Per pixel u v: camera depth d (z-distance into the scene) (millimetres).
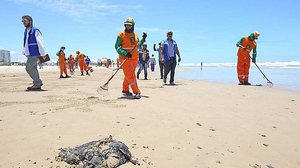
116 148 3873
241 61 14359
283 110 7520
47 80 16922
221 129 5543
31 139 4547
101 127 5203
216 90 11391
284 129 5781
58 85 12961
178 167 3863
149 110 6766
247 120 6320
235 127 5734
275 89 12375
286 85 14719
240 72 14453
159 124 5574
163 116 6227
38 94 9320
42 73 28734
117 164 3705
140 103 7660
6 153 4059
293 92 11234
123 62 8477
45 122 5457
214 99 8953
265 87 13242
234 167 4008
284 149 4777
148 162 3912
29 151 4121
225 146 4703
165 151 4309
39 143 4387
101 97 8625
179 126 5531
